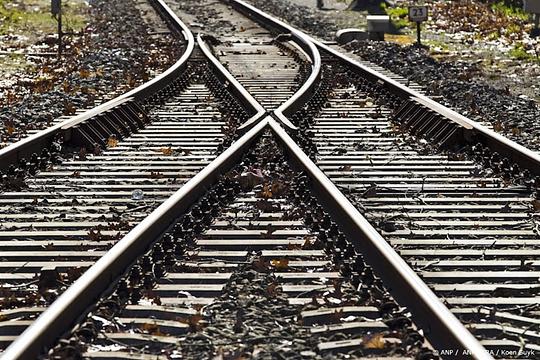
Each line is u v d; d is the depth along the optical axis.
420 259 28.03
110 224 31.27
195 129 50.22
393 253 24.83
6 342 21.33
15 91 66.06
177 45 90.44
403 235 30.44
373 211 33.66
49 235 30.09
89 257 27.78
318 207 31.56
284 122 45.84
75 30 111.75
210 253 27.56
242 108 54.47
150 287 24.36
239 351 20.11
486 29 109.62
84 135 44.06
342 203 29.86
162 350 20.36
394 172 39.53
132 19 120.19
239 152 39.62
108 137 46.25
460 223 31.80
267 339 20.84
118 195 35.62
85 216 32.50
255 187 36.06
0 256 27.72
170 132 49.34
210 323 21.88
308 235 29.66
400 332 21.09
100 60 80.56
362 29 109.62
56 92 62.56
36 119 53.50
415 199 35.25
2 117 53.31
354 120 52.69
